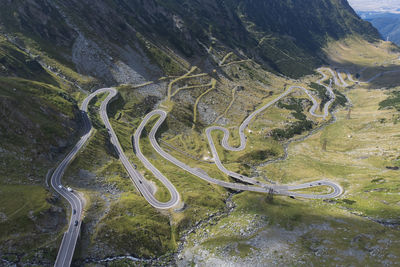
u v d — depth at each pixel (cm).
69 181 11175
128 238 10081
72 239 9131
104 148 14012
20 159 10781
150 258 10081
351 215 11706
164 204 12194
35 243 8725
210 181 14662
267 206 12681
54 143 12250
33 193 9788
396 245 9488
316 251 9769
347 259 9238
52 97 14150
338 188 14862
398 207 11688
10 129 11262
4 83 12775
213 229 11556
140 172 13850
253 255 9950
